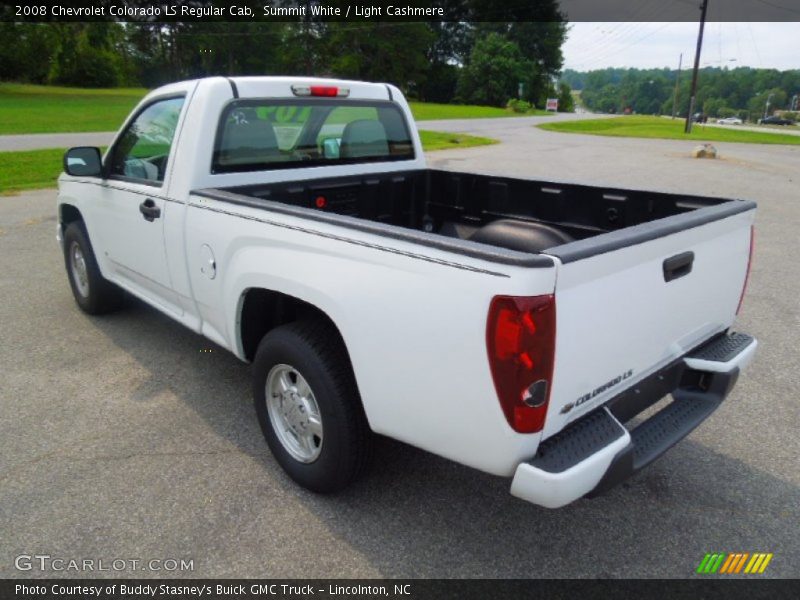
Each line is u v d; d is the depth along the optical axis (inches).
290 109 151.9
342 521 113.7
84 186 184.9
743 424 149.4
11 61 2279.8
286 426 123.6
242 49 2721.5
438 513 116.3
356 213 173.5
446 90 3462.1
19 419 146.5
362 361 99.6
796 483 127.1
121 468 128.3
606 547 108.6
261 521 113.2
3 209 386.0
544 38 3646.7
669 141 1141.1
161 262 151.3
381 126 176.1
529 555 106.4
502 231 139.2
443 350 87.3
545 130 1454.2
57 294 233.6
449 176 181.2
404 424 97.0
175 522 112.6
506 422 83.4
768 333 204.2
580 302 84.3
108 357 180.2
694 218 104.0
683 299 106.8
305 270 106.3
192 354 183.0
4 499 118.1
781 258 294.2
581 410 92.0
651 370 106.1
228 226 123.9
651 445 101.0
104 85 2694.4
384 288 93.6
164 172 148.6
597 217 151.1
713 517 116.6
